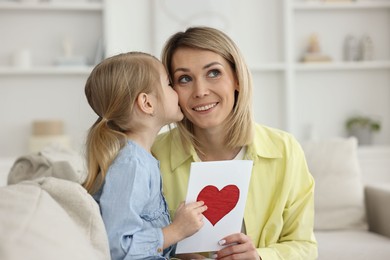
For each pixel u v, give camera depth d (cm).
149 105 156
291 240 176
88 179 148
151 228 142
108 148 149
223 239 150
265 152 176
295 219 177
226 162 146
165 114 159
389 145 524
